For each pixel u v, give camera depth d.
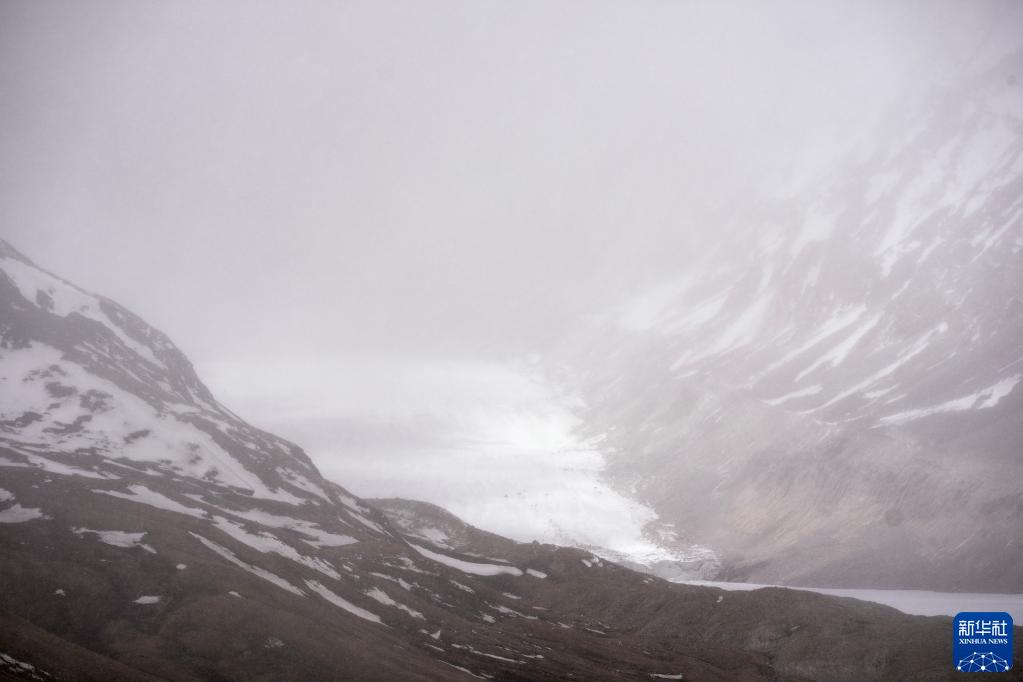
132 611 40.62
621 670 59.62
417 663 46.75
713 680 60.44
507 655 57.91
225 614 42.03
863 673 62.47
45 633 34.41
